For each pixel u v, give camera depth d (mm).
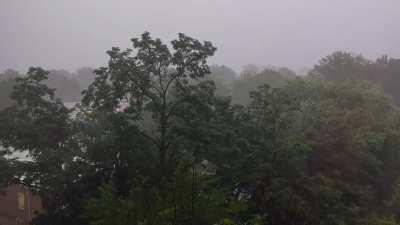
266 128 25062
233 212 16047
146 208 14500
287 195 22562
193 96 23031
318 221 23625
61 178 22734
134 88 22922
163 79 23781
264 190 23141
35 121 24453
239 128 24453
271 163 23938
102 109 23469
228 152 22844
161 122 23188
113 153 24328
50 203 24016
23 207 34312
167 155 23703
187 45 22625
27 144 23766
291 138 24859
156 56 22641
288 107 27250
